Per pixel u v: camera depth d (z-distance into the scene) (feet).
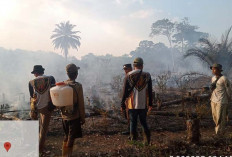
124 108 17.06
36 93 15.98
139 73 16.37
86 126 22.61
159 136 19.76
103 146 17.46
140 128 21.35
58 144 18.19
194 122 16.57
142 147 15.61
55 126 22.72
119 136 20.16
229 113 24.67
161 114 25.34
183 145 15.67
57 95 13.42
